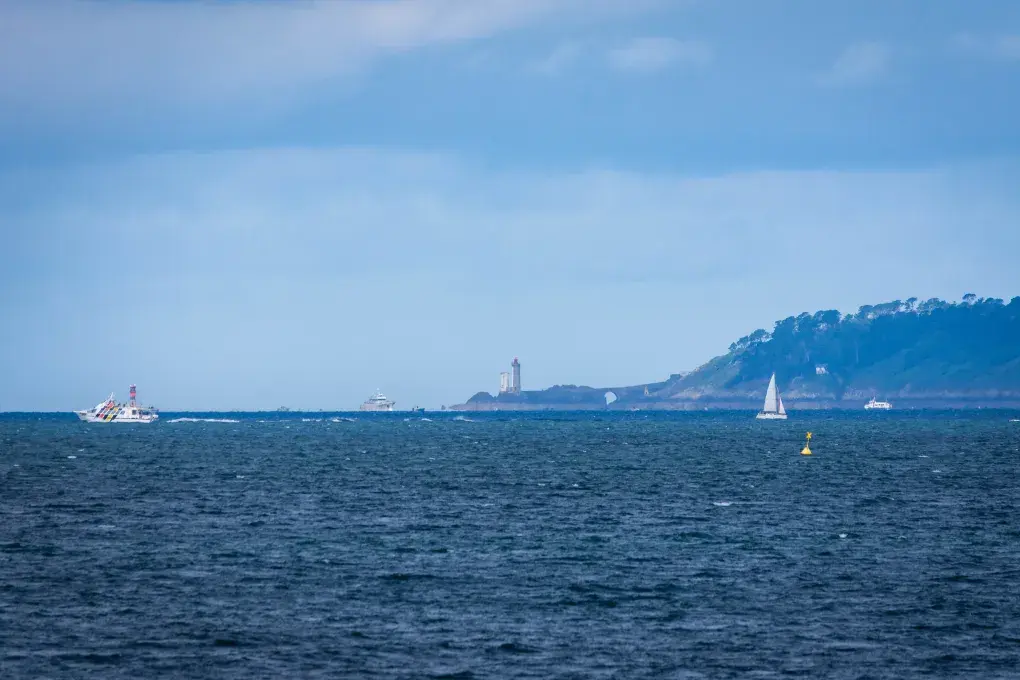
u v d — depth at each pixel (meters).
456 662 174.75
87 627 192.75
